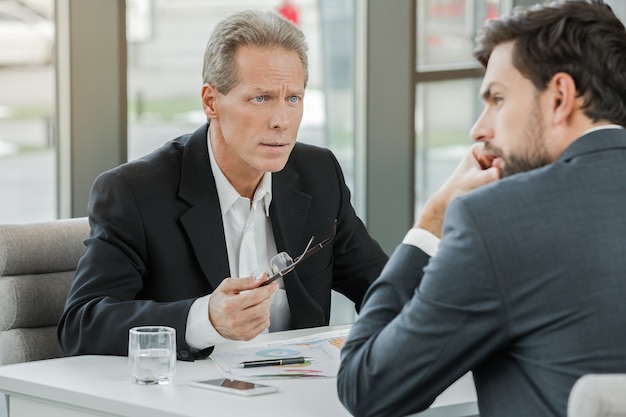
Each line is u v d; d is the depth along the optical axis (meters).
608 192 1.65
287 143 2.67
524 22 1.76
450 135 5.32
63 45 3.83
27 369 2.21
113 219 2.64
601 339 1.58
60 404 2.07
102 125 3.84
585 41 1.73
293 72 2.66
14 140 3.84
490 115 1.81
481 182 1.92
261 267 2.85
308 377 2.16
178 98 4.36
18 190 3.87
